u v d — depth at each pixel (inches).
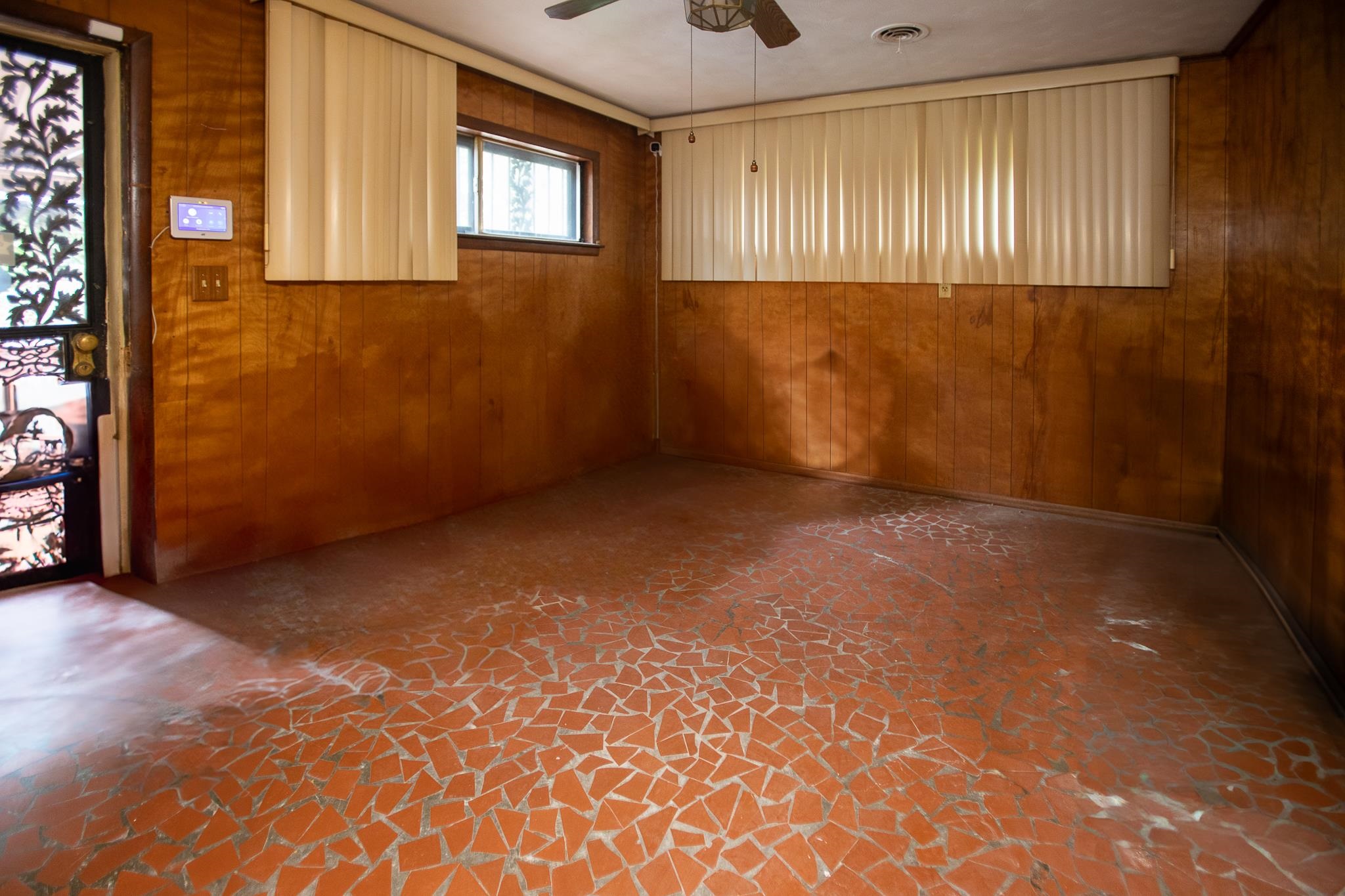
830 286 204.4
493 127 172.9
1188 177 161.5
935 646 108.3
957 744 84.4
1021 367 182.2
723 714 90.0
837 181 198.5
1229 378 157.5
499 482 185.0
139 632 109.6
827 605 122.9
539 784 77.0
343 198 142.2
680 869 65.9
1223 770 80.0
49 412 121.7
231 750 82.0
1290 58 119.0
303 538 145.9
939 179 185.9
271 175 132.1
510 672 99.8
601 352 215.2
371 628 112.7
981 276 183.9
